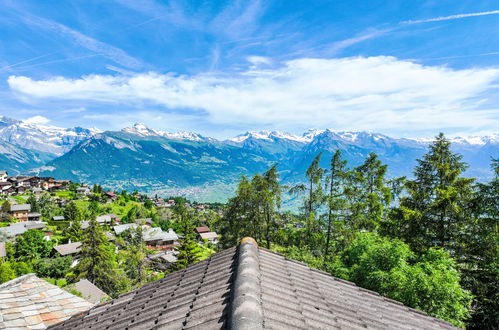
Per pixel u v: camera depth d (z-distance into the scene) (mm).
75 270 40781
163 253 69938
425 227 19047
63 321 6219
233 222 26703
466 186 18672
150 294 6039
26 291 7223
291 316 3980
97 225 42594
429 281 11836
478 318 15000
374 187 30047
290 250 24531
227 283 5070
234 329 3168
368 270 14930
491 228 16172
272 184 27375
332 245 27344
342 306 5418
